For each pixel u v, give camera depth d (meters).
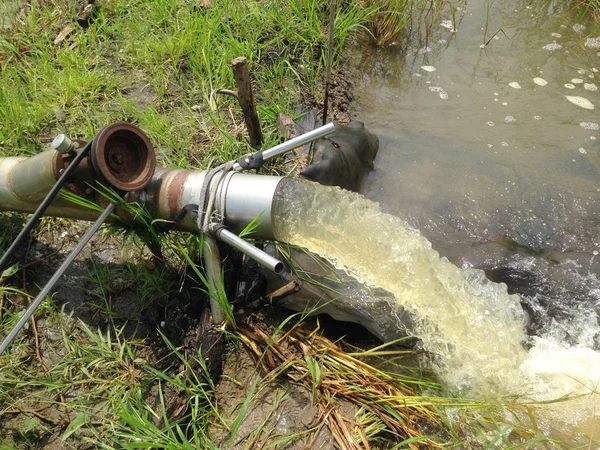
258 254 1.12
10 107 1.74
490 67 2.19
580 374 1.24
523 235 1.57
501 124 1.93
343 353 1.25
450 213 1.62
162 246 1.45
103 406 1.19
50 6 2.21
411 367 1.24
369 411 1.17
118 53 2.04
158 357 1.29
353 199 1.31
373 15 2.24
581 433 1.14
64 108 1.81
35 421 1.14
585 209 1.62
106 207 1.22
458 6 2.50
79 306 1.37
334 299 1.27
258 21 2.14
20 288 1.38
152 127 1.75
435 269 1.34
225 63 1.95
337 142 1.64
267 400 1.20
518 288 1.44
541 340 1.32
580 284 1.45
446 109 2.00
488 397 1.19
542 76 2.14
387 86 2.10
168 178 1.25
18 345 1.28
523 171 1.74
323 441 1.13
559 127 1.92
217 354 1.25
